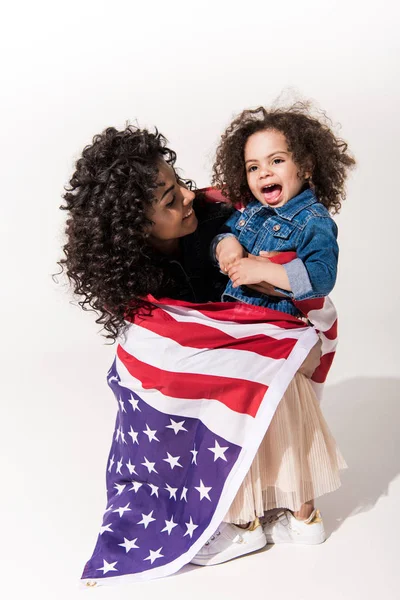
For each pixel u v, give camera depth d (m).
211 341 1.80
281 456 1.79
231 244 1.85
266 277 1.74
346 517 1.98
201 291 2.00
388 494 2.08
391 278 3.32
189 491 1.81
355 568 1.76
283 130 1.85
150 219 1.79
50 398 2.90
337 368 2.92
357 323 3.22
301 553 1.84
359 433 2.44
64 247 1.91
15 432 2.64
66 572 1.85
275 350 1.81
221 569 1.80
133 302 1.86
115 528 1.85
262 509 1.81
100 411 2.77
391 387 2.75
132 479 1.91
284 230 1.84
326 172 1.91
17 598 1.76
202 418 1.79
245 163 1.93
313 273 1.73
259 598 1.68
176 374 1.77
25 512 2.13
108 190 1.76
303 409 1.84
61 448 2.50
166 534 1.83
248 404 1.77
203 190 2.08
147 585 1.76
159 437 1.81
